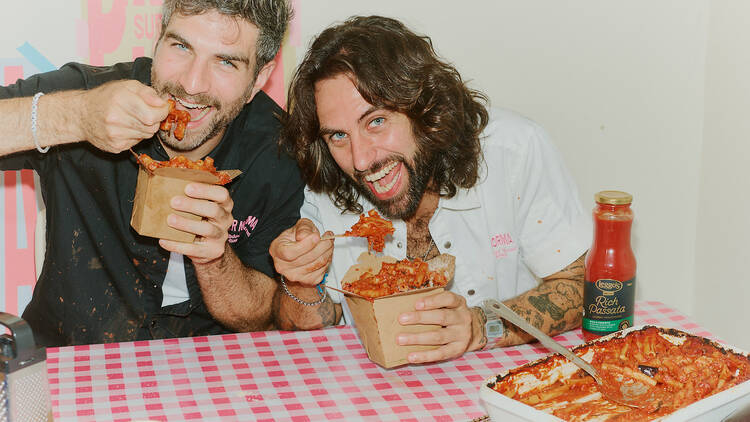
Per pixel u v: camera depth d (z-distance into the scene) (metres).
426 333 1.83
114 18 2.96
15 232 3.02
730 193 3.49
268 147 2.57
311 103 2.21
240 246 2.65
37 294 2.66
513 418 1.54
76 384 1.78
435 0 3.23
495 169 2.45
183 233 2.05
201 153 2.49
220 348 1.99
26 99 2.11
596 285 1.99
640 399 1.67
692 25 3.52
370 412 1.68
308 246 2.06
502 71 3.38
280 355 1.96
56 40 2.93
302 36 3.14
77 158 2.53
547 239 2.46
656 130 3.62
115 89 2.00
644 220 3.72
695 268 3.79
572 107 3.49
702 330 2.10
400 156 2.15
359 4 3.17
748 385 1.55
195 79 2.22
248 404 1.71
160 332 2.69
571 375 1.74
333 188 2.41
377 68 2.07
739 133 3.39
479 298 2.50
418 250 2.46
